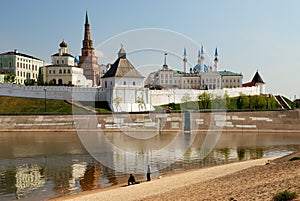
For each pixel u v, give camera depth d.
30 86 135.88
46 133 100.94
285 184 22.73
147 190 31.38
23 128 107.75
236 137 94.38
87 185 38.41
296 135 101.81
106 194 31.89
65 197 33.81
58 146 72.06
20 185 39.16
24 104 130.50
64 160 54.94
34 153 62.81
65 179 41.72
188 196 24.91
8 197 34.56
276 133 106.44
